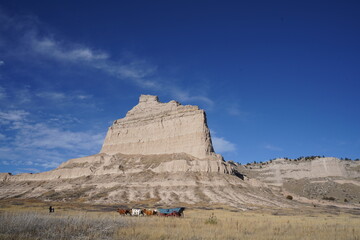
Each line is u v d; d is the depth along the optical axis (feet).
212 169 385.09
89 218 84.58
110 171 420.77
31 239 55.01
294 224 101.86
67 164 499.10
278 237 65.77
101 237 59.72
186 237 60.59
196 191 329.72
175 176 373.40
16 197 367.86
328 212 240.94
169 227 77.25
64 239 56.54
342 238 65.36
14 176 484.33
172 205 271.49
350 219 151.53
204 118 458.91
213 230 74.59
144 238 59.52
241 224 95.55
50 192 378.32
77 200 320.29
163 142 467.93
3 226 61.00
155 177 379.96
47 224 68.74
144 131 498.69
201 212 190.60
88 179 416.67
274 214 198.08
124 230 68.85
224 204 282.97
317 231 79.10
